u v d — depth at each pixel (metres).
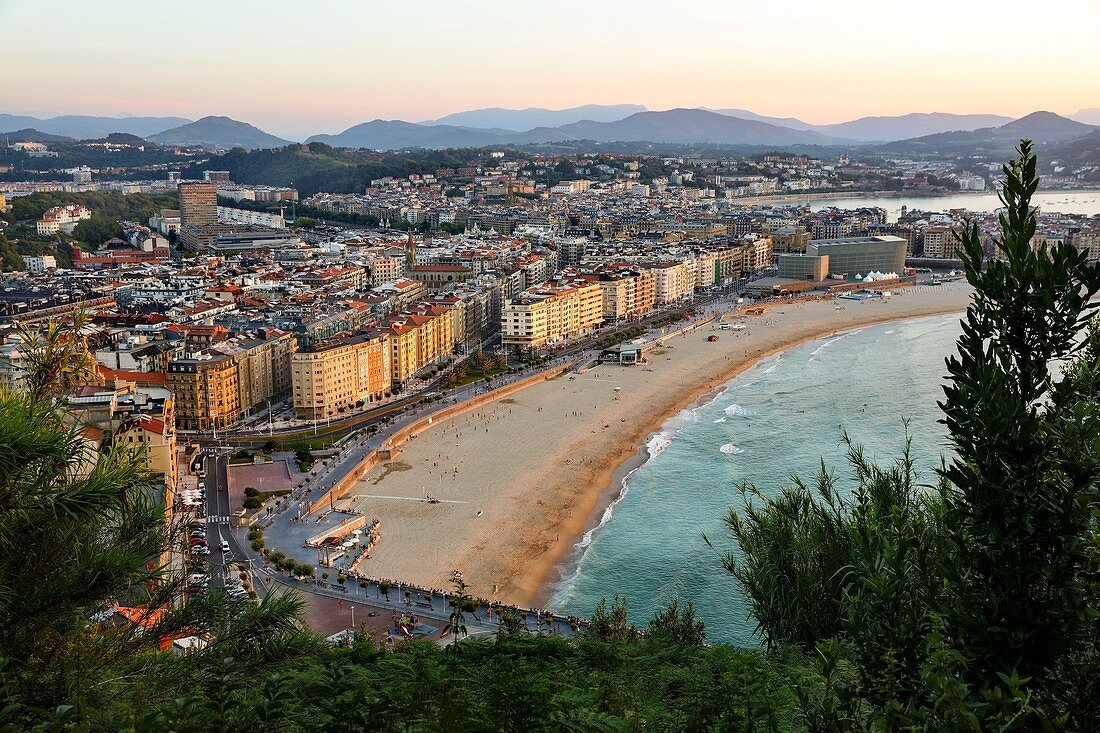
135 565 53.75
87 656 54.06
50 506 51.03
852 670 53.19
